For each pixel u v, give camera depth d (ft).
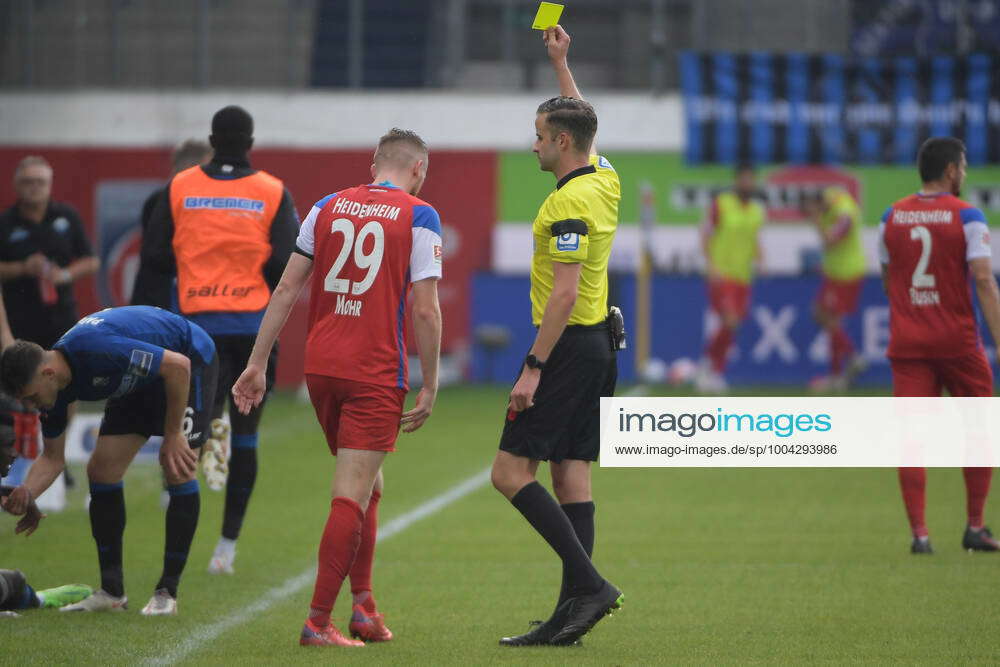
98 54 224.94
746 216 188.75
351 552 55.47
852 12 221.46
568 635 55.83
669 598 67.82
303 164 211.61
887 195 210.79
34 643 56.70
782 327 201.77
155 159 207.21
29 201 103.71
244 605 65.92
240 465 75.46
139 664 52.95
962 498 105.70
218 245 75.15
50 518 94.07
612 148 216.74
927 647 56.59
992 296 79.36
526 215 211.41
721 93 210.79
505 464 56.54
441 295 210.18
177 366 59.57
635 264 210.79
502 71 243.60
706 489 111.04
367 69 241.55
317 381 56.90
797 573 74.59
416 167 59.82
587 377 56.90
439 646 56.85
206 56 224.12
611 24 242.58
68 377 58.18
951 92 209.77
